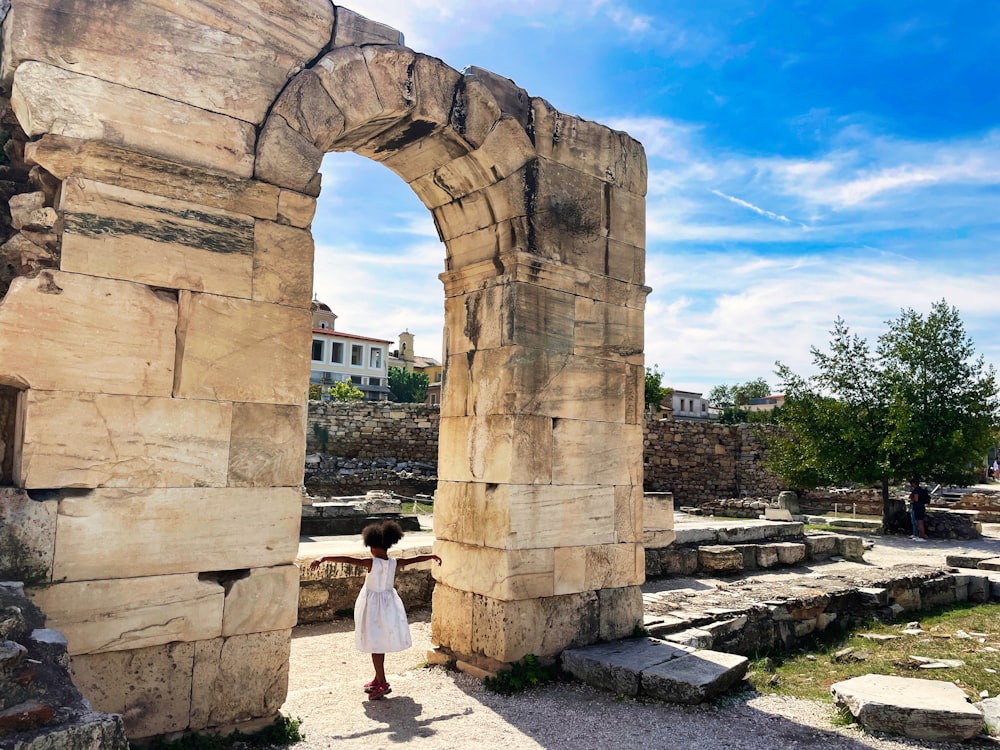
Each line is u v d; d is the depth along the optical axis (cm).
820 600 831
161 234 462
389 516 1425
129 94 457
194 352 468
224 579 479
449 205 704
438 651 670
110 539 430
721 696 573
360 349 6706
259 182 501
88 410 430
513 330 636
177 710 447
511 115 651
